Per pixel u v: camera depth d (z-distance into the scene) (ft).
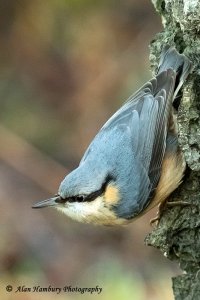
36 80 52.16
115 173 27.96
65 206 28.66
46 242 45.42
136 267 42.27
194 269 28.17
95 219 28.53
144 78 48.83
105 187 27.91
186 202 28.27
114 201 28.09
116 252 43.88
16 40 53.83
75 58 51.62
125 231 44.70
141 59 49.75
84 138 49.01
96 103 49.67
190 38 27.30
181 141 27.50
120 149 28.09
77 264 43.62
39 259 44.19
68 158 48.83
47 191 47.80
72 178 28.22
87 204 28.07
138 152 28.12
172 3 27.37
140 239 43.93
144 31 51.13
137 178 28.07
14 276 42.19
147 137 28.14
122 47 50.83
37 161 48.60
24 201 47.14
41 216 46.75
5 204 46.68
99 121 49.24
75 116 50.01
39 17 53.57
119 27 51.62
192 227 28.07
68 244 45.14
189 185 28.40
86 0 52.90
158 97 28.09
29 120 50.55
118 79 49.60
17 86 52.39
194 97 27.27
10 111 51.21
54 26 53.16
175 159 28.17
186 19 26.68
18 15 54.13
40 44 53.21
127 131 28.27
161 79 28.25
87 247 44.75
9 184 47.88
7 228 45.88
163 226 28.58
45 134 49.85
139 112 28.40
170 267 41.93
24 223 46.37
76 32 52.39
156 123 28.02
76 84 51.01
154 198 28.63
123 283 39.60
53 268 43.24
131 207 28.22
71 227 46.14
